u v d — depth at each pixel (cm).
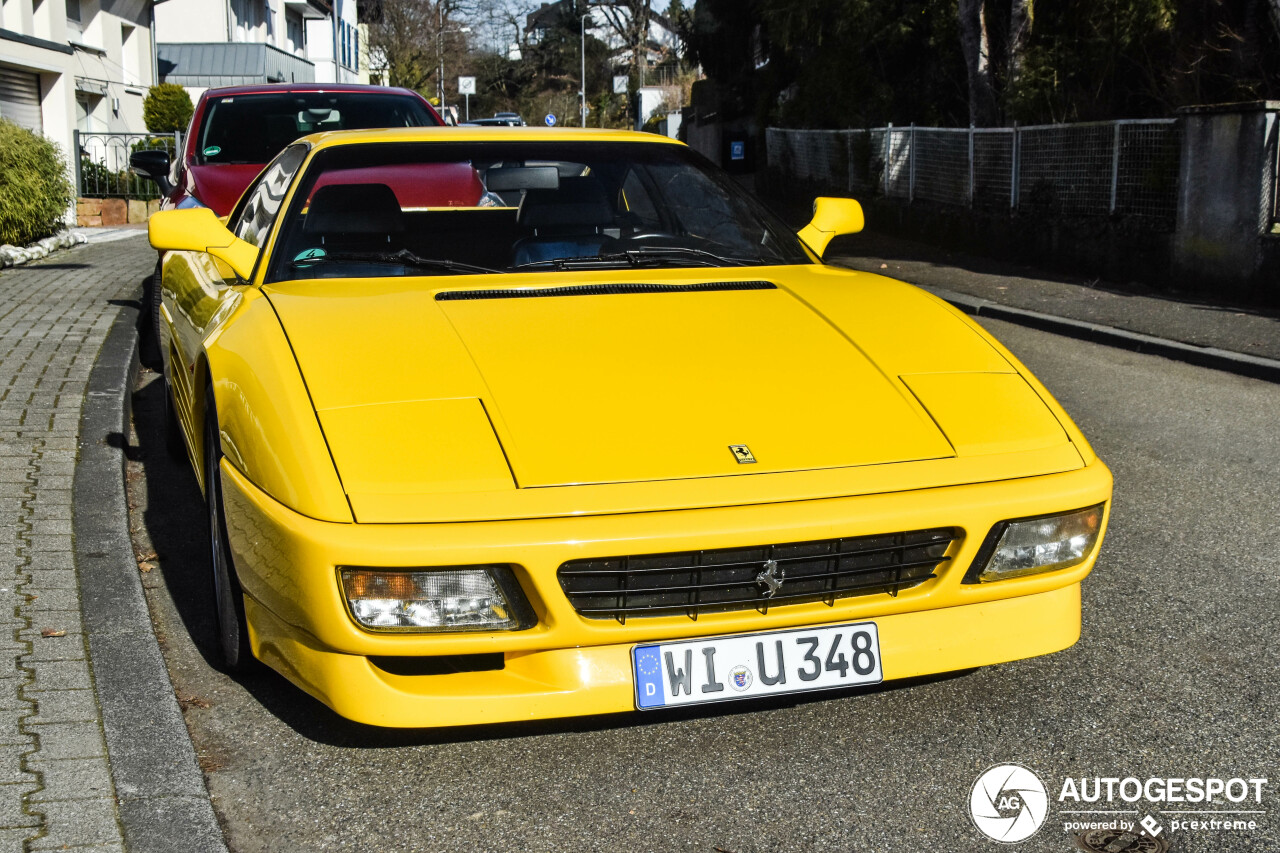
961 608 263
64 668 286
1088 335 858
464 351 277
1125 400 651
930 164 1505
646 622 242
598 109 7294
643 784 252
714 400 266
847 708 287
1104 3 1230
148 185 1752
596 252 364
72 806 227
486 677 243
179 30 3262
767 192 2316
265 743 269
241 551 256
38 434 492
